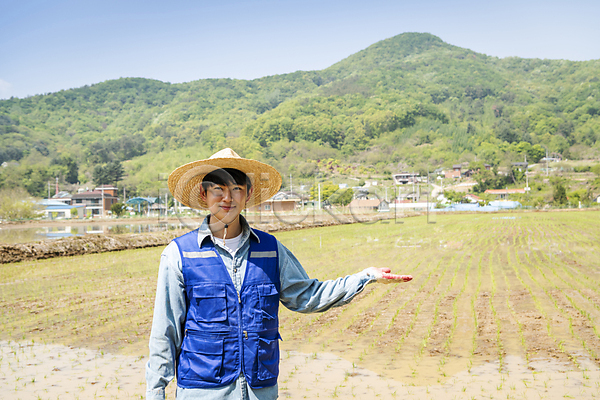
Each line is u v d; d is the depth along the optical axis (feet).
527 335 23.84
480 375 18.20
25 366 19.42
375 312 29.63
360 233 100.58
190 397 7.27
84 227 151.74
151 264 51.57
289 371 18.97
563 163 599.57
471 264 51.93
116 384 17.33
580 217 164.66
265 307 7.74
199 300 7.47
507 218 167.22
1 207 216.33
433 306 31.27
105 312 29.45
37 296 34.65
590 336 23.18
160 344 7.47
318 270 47.98
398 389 16.83
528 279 41.39
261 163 8.05
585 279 40.81
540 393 16.20
